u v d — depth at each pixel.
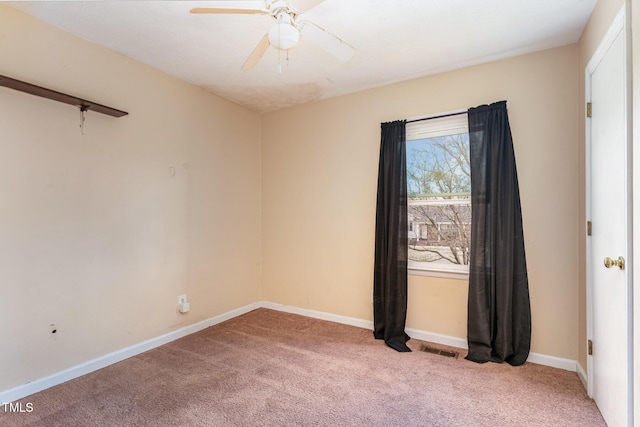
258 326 3.45
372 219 3.36
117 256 2.64
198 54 2.67
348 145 3.50
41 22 2.20
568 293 2.47
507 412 1.94
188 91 3.23
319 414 1.92
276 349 2.86
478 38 2.41
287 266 3.94
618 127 1.66
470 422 1.85
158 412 1.95
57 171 2.29
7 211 2.05
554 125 2.52
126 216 2.71
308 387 2.22
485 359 2.61
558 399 2.07
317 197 3.71
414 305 3.09
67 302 2.34
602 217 1.90
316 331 3.30
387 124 3.16
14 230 2.08
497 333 2.62
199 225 3.35
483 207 2.68
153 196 2.91
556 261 2.51
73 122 2.37
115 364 2.57
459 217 2.92
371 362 2.60
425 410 1.96
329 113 3.63
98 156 2.52
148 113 2.87
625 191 1.55
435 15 2.13
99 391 2.18
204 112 3.40
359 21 2.20
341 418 1.89
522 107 2.64
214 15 2.13
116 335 2.63
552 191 2.53
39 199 2.20
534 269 2.59
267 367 2.52
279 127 4.00
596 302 2.01
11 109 2.07
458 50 2.59
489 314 2.66
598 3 1.95
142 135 2.83
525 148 2.62
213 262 3.50
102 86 2.54
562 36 2.38
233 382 2.29
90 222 2.47
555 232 2.52
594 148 2.05
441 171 2.99
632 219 1.49
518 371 2.44
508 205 2.59
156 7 2.06
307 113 3.79
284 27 1.70
